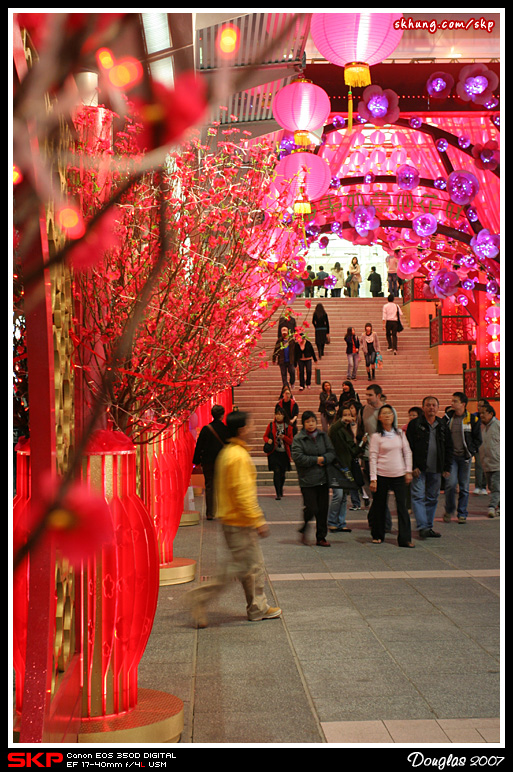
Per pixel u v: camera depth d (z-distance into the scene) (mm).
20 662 2859
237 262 5496
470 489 16203
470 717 4094
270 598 6820
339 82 17594
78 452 460
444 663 4996
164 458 7516
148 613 3682
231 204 5379
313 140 8445
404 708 4234
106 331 3783
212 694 4418
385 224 20578
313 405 22391
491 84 12297
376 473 9602
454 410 11352
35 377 2426
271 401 22656
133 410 4809
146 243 4043
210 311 5020
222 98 446
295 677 4715
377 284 32469
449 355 24422
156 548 3701
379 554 8867
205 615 5902
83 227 534
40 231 1915
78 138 3252
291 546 9461
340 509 10633
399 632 5711
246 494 5984
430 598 6754
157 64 3877
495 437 11688
